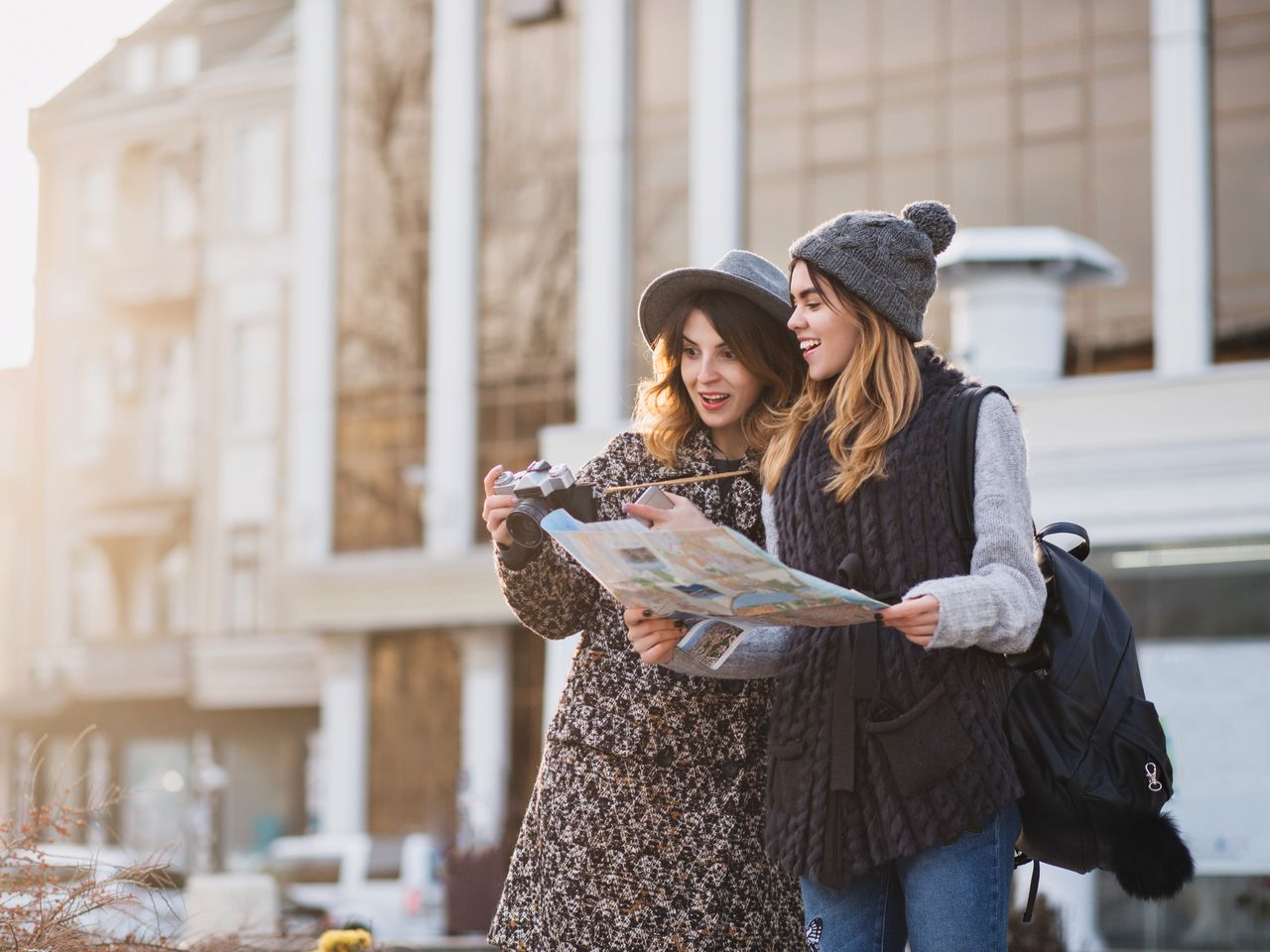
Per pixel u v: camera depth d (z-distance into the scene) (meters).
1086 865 3.18
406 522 25.05
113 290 32.50
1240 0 19.25
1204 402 12.80
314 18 25.86
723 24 22.39
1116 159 19.91
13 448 34.28
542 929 3.59
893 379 3.21
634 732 3.59
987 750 3.05
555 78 24.12
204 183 31.73
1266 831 11.49
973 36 20.94
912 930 3.11
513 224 24.38
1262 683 11.81
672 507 3.23
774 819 3.20
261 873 18.41
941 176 21.02
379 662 25.41
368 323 25.39
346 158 25.64
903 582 3.12
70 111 33.62
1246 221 19.12
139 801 31.31
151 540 32.28
